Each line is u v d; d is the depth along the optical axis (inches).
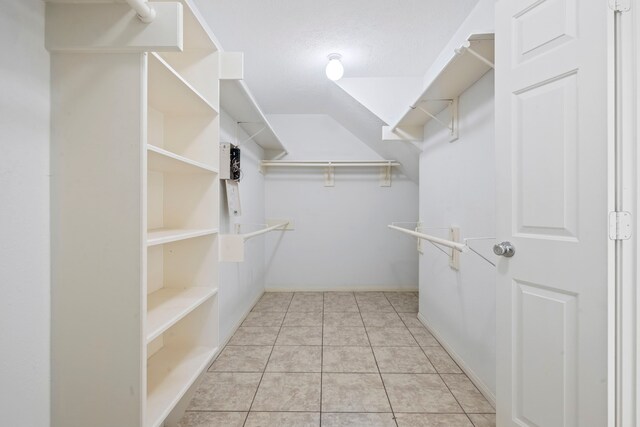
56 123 33.5
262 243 143.4
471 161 69.6
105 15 32.7
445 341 85.3
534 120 44.1
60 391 33.6
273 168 148.8
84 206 33.7
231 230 97.3
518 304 47.2
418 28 74.4
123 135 33.8
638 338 36.4
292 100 127.0
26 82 30.4
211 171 54.2
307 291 148.9
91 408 33.7
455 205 78.3
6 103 28.2
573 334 40.3
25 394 30.4
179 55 56.4
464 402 61.6
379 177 149.3
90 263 33.7
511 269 47.9
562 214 40.8
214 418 56.4
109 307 33.7
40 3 31.9
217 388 65.7
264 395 63.4
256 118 97.1
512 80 46.9
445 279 85.6
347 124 141.7
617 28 36.2
